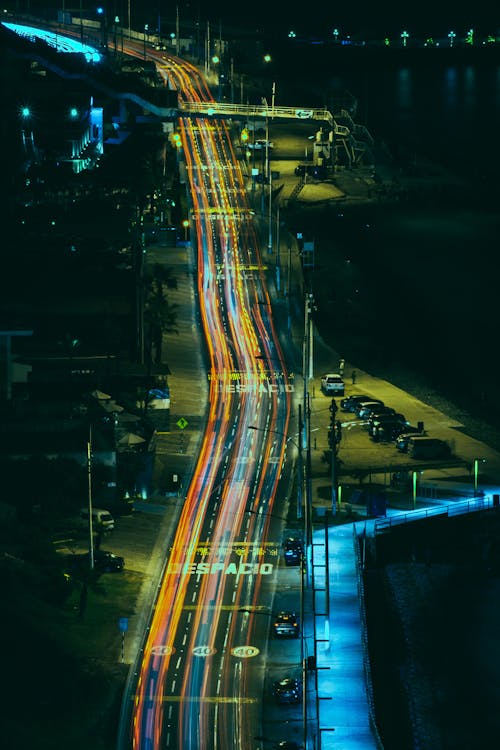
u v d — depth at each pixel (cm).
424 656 15000
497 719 13475
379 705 13275
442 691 14100
